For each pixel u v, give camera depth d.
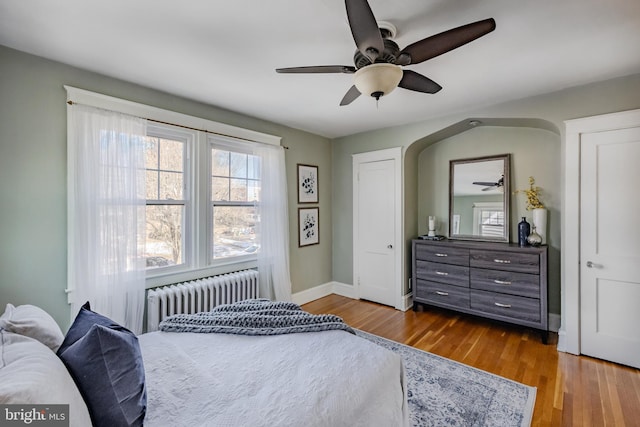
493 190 3.39
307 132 4.08
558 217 3.02
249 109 3.10
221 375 1.25
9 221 1.91
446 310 3.74
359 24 1.26
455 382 2.14
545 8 1.51
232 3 1.47
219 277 2.97
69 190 2.12
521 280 2.89
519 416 1.78
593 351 2.49
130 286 2.34
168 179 2.74
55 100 2.07
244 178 3.36
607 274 2.43
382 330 3.11
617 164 2.37
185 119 2.77
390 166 3.83
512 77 2.35
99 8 1.51
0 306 1.88
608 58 2.04
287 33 1.73
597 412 1.83
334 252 4.53
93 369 0.92
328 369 1.29
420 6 1.49
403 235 3.74
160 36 1.77
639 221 2.30
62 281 2.10
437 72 2.26
